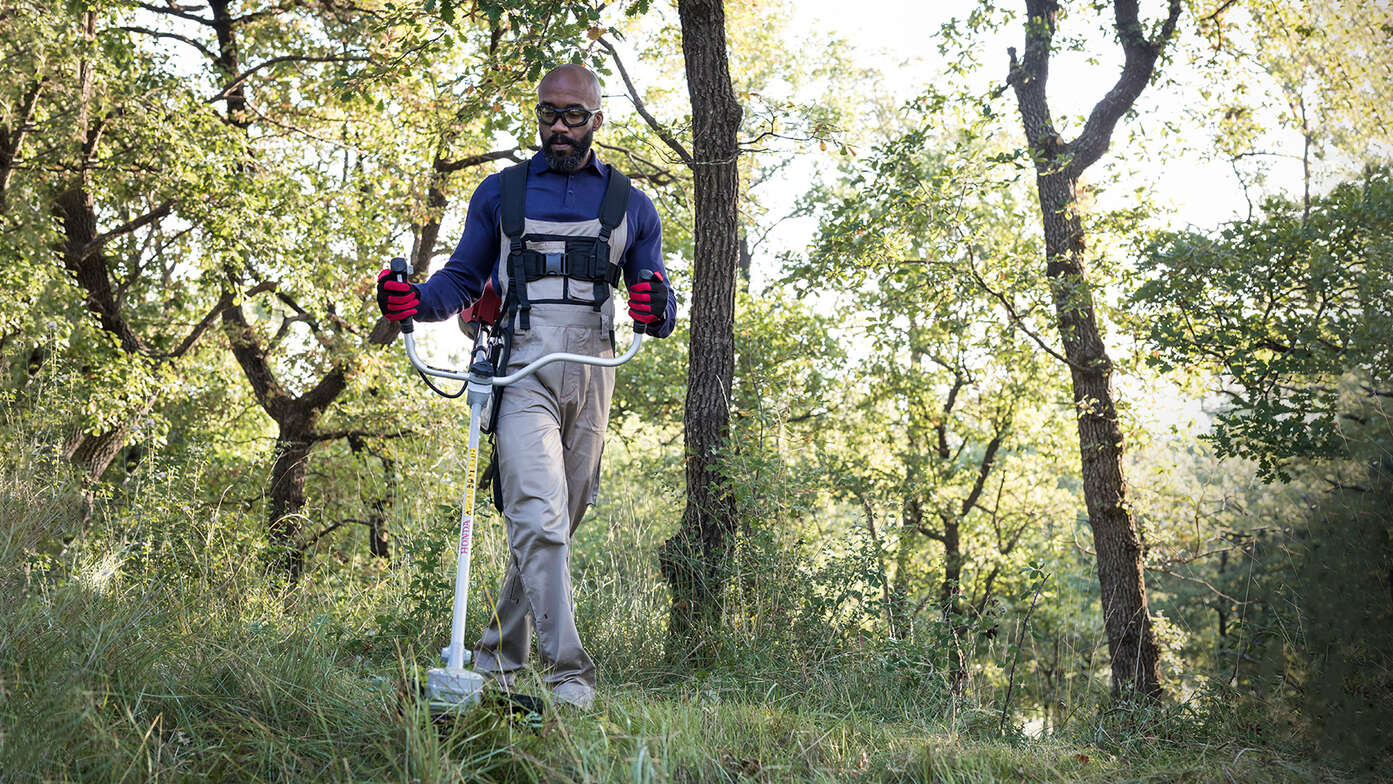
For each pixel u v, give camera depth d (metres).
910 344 19.62
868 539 5.58
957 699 4.52
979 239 12.90
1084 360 13.00
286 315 16.78
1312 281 5.93
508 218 3.16
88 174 12.84
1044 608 13.77
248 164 14.34
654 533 6.57
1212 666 5.46
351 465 18.06
